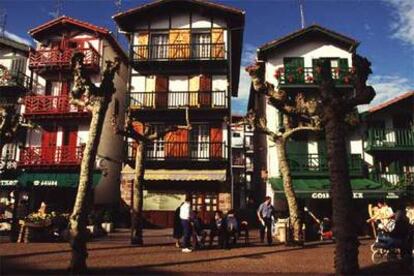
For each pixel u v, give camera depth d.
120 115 31.12
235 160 52.34
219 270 9.57
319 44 28.11
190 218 13.48
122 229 24.28
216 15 28.62
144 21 29.03
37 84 28.95
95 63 27.50
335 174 8.44
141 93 27.39
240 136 53.91
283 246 14.83
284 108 14.79
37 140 28.17
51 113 27.30
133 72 28.25
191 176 25.03
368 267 10.35
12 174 26.92
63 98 27.55
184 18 28.83
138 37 28.81
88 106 10.79
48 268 9.55
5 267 9.52
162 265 10.23
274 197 24.11
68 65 27.62
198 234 14.58
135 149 26.39
